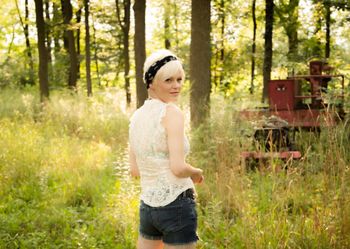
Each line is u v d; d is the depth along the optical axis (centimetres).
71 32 2142
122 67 2864
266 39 1669
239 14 2212
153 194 296
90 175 716
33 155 806
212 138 708
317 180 566
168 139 287
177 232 293
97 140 1062
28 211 570
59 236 496
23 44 3381
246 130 741
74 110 1305
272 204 489
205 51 920
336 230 428
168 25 2623
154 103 301
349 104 770
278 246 415
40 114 1303
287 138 774
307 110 892
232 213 534
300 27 1853
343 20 1397
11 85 2520
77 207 594
